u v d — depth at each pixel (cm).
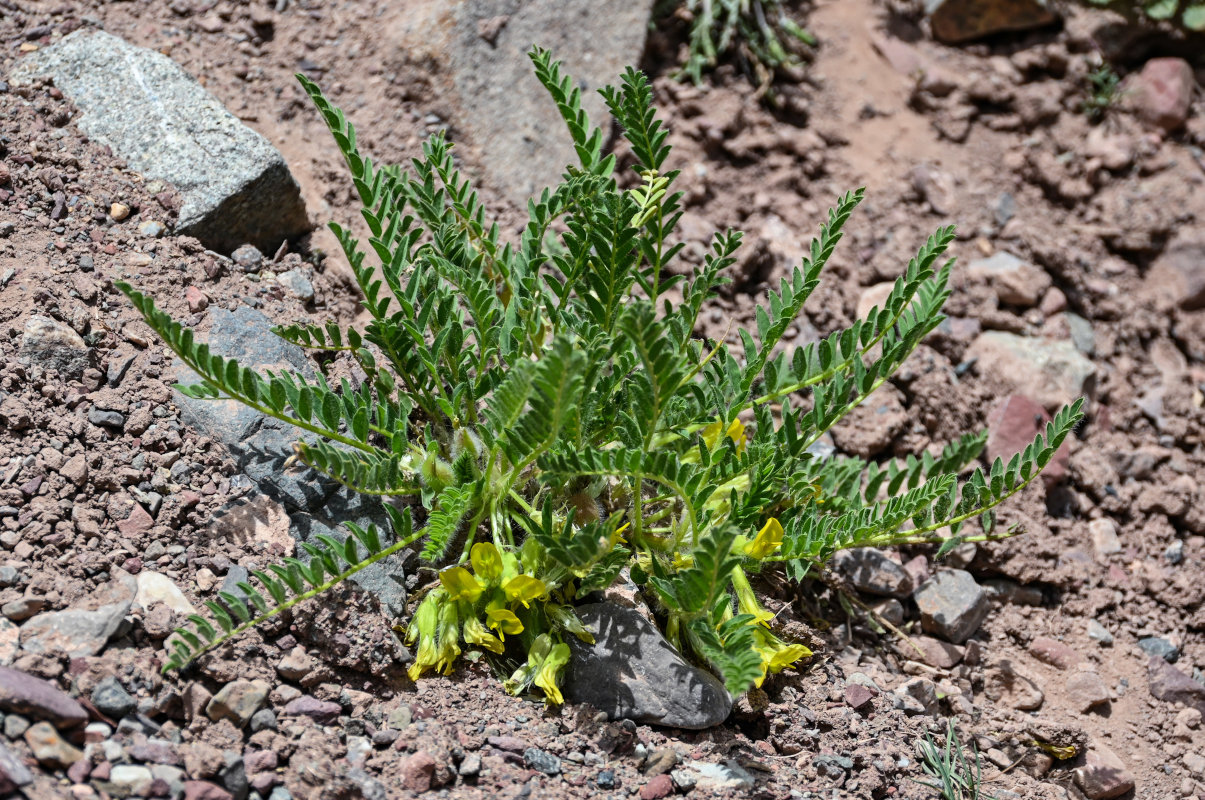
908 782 259
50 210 295
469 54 398
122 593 226
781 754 256
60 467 241
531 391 215
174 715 213
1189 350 428
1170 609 343
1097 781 284
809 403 362
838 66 473
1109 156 458
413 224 359
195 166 314
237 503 252
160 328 206
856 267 414
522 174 398
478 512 254
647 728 246
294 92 388
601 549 222
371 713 231
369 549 224
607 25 423
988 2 476
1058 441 265
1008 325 401
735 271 392
